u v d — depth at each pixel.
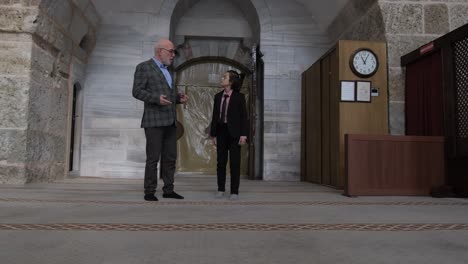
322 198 6.13
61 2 8.07
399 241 3.00
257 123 11.39
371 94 8.38
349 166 6.51
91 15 9.82
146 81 5.50
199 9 11.88
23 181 7.35
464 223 3.83
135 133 10.54
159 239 2.98
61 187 7.15
